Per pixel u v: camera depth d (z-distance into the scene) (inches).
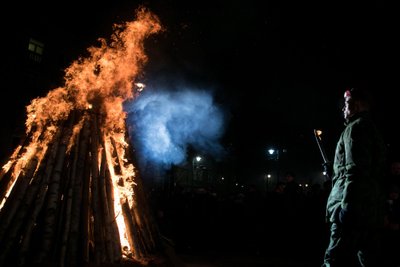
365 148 112.3
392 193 198.7
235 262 280.2
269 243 349.7
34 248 161.2
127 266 170.2
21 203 168.1
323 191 340.8
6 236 158.1
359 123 116.8
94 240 171.5
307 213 342.0
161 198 451.5
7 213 163.6
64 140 189.6
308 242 336.2
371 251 116.0
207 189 442.6
